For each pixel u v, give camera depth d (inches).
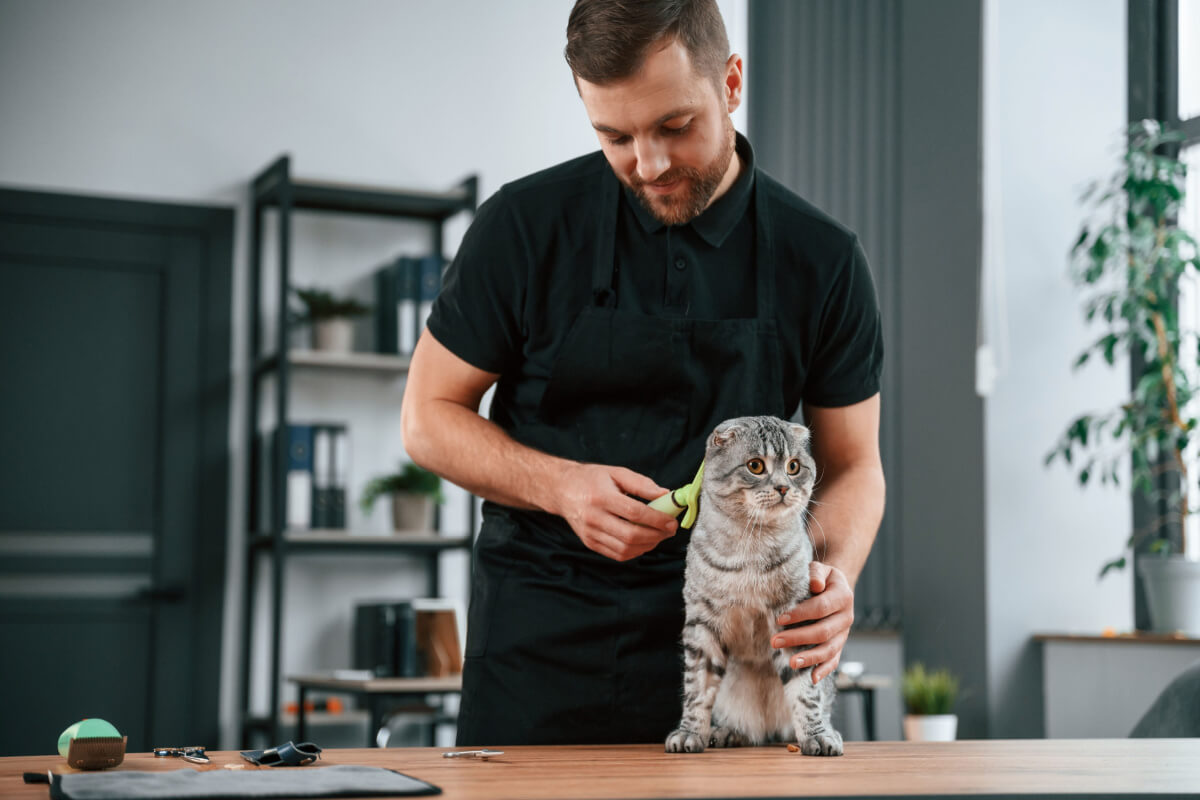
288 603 163.5
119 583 157.5
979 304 166.1
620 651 59.2
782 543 49.4
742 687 53.2
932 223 174.7
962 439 167.8
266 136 167.9
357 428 168.7
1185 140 161.5
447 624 151.9
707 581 50.3
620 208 60.9
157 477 160.1
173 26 164.7
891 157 180.9
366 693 140.0
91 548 156.6
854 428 63.8
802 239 61.3
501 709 60.2
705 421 60.8
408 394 63.0
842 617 49.9
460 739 61.9
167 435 160.9
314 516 156.4
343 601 166.1
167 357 161.6
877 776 40.8
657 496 51.8
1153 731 81.7
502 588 61.6
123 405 159.5
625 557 52.0
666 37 48.6
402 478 160.2
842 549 57.6
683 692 52.5
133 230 161.0
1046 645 161.3
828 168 179.8
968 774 41.9
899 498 178.7
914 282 177.5
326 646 164.4
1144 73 171.6
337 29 172.6
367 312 163.2
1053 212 170.1
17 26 157.8
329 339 160.4
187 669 158.7
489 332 61.5
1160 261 150.3
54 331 157.1
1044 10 171.3
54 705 152.7
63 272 157.9
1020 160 169.0
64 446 156.6
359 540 155.1
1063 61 172.1
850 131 180.7
